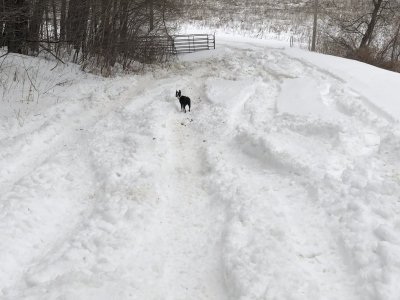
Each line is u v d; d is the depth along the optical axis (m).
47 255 4.80
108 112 10.34
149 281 4.36
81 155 7.56
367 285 3.95
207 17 38.69
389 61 21.06
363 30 27.33
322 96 11.03
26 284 4.33
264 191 6.05
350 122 8.20
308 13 40.25
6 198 5.81
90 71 14.69
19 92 10.62
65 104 10.40
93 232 5.14
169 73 15.59
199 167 7.28
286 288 3.97
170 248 5.00
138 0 16.98
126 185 6.30
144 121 9.04
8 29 12.98
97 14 15.16
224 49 22.48
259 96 11.23
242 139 8.01
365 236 4.62
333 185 5.79
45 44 14.80
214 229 5.33
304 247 4.71
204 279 4.47
